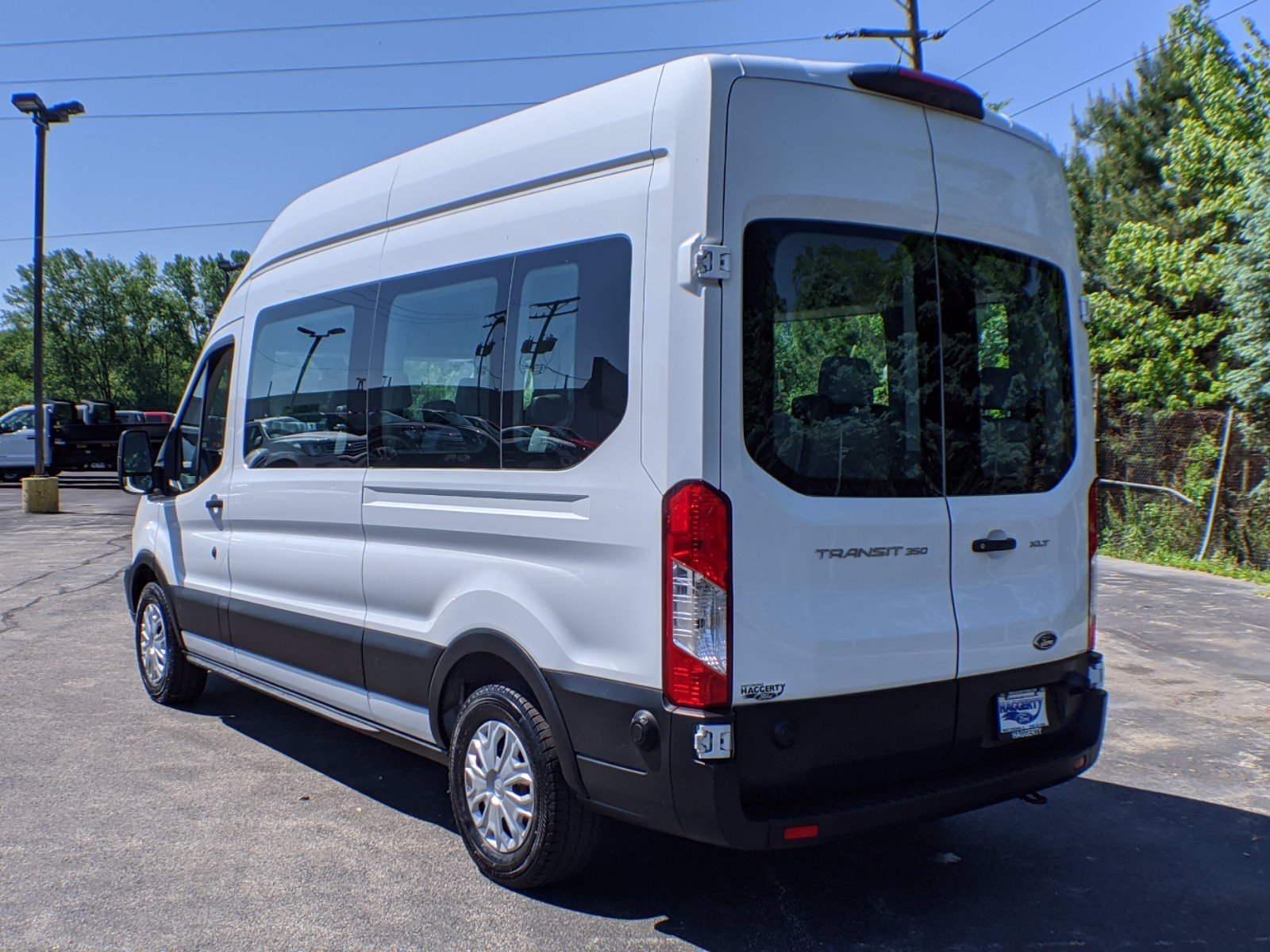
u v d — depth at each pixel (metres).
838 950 3.60
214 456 6.01
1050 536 4.04
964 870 4.28
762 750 3.29
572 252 3.74
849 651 3.44
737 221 3.32
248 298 5.86
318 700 5.12
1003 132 4.03
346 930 3.69
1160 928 3.79
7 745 5.79
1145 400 14.34
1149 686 7.21
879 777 3.55
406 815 4.83
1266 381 11.40
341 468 4.87
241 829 4.63
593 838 3.80
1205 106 15.04
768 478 3.33
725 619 3.23
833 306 3.51
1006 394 3.97
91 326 99.44
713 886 4.09
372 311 4.77
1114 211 18.38
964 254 3.87
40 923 3.72
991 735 3.84
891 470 3.61
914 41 18.45
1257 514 12.33
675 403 3.29
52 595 10.93
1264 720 6.43
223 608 5.80
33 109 21.14
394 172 4.79
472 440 4.11
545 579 3.71
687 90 3.38
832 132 3.53
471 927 3.72
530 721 3.79
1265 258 11.29
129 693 6.95
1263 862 4.38
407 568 4.40
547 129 3.94
